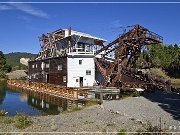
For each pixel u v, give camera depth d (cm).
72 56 5094
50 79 5875
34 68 7069
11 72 11088
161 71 9869
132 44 4503
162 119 2091
